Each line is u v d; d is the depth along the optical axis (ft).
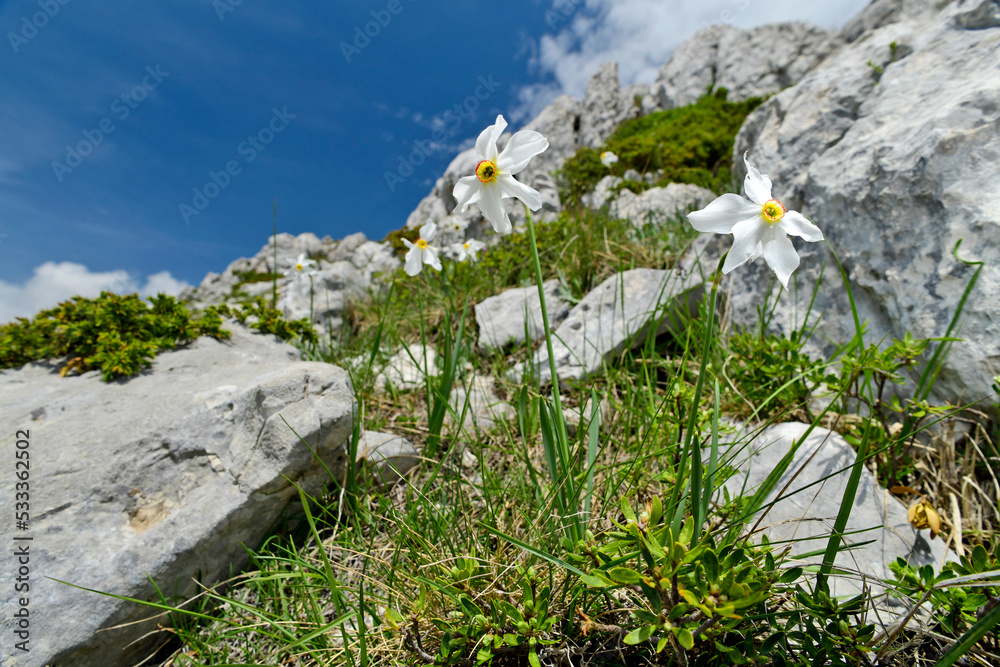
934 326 7.08
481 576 4.90
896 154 8.62
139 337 10.49
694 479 4.16
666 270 13.50
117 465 6.92
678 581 3.77
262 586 6.63
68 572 5.77
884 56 11.70
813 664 4.05
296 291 19.85
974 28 9.98
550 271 15.96
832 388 6.79
